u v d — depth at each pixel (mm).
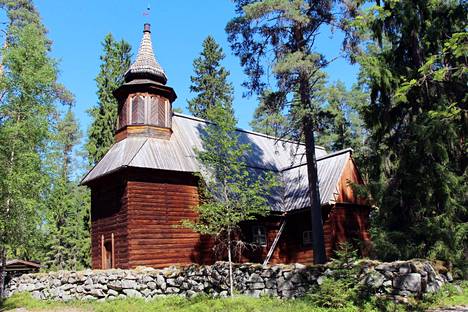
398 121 18453
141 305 16047
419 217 16781
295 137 20781
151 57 25500
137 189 21250
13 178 20422
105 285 18344
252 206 16625
